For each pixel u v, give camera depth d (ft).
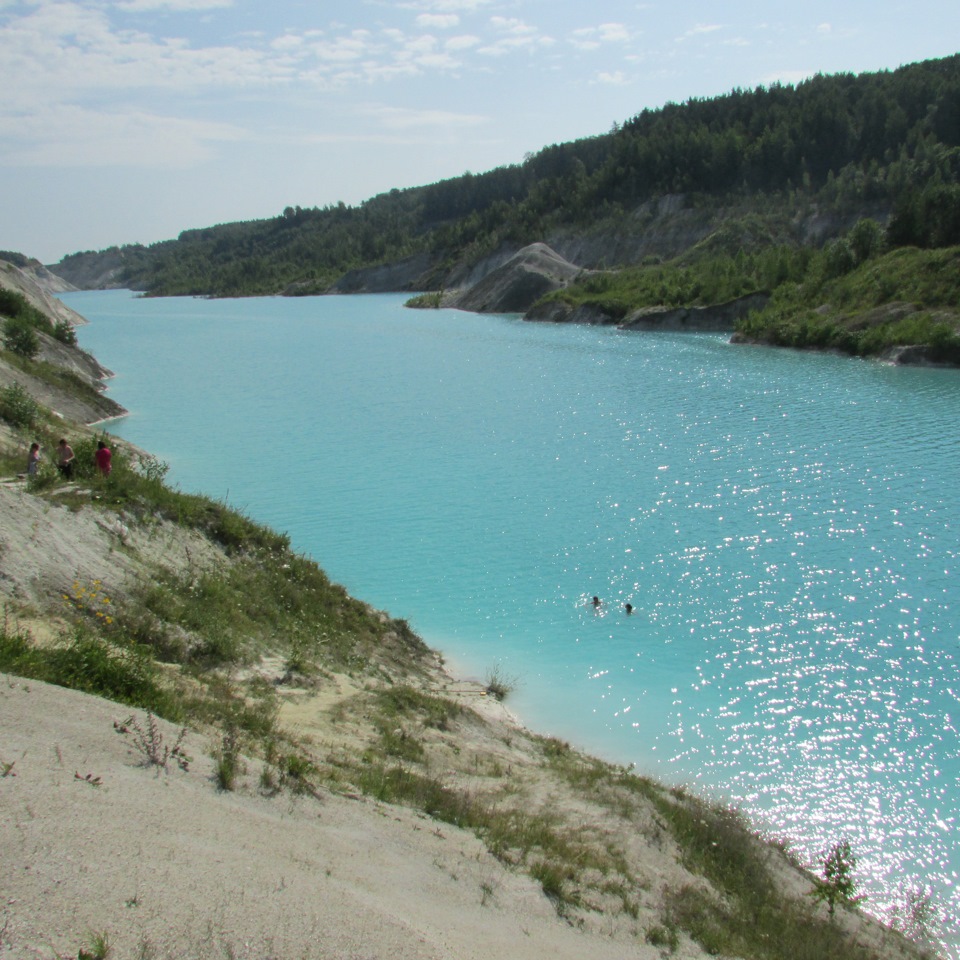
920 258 255.70
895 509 96.53
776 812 45.70
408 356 259.39
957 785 47.88
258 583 64.90
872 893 39.68
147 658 43.55
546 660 64.23
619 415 157.48
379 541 90.53
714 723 54.90
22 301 208.03
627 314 332.80
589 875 33.68
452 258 622.54
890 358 217.97
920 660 62.28
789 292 291.38
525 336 307.37
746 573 79.97
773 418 150.41
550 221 542.98
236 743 34.04
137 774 27.66
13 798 23.48
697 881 36.27
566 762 48.47
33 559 50.08
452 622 70.95
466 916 26.68
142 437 144.66
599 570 81.61
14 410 99.09
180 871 22.22
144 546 60.54
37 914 18.88
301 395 190.19
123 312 549.95
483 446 135.13
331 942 20.97
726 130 515.09
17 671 34.17
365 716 47.14
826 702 57.11
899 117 457.68
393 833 31.19
